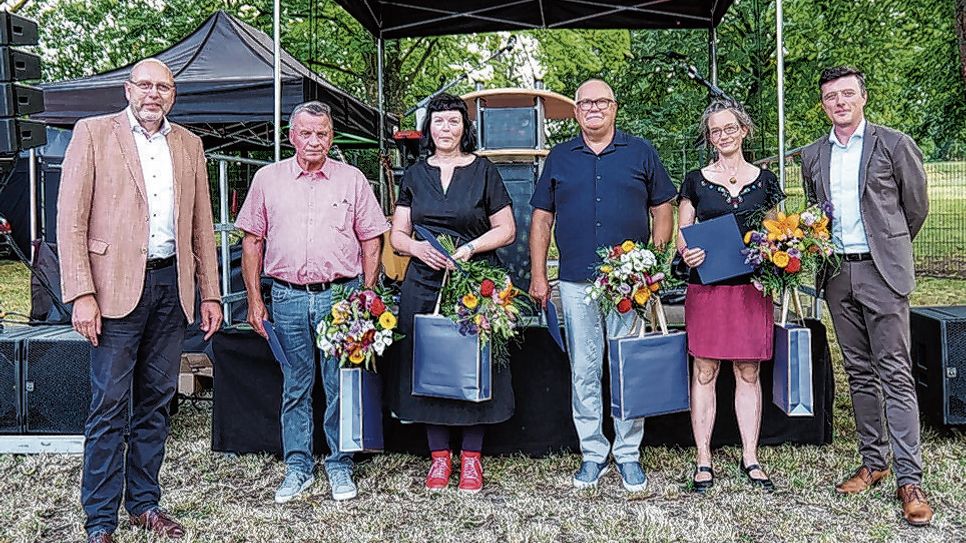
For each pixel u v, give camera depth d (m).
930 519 2.58
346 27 11.09
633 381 2.76
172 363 2.53
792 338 2.75
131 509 2.62
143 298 2.39
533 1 5.30
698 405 2.97
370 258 2.97
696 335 2.85
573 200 2.89
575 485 3.03
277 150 3.62
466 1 5.32
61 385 3.49
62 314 4.58
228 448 3.46
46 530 2.68
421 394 2.83
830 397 3.41
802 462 3.21
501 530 2.64
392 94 11.35
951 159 10.11
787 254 2.58
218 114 5.17
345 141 7.36
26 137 2.94
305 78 5.11
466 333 2.75
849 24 10.00
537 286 3.00
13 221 10.16
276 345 2.87
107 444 2.42
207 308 2.65
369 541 2.56
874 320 2.67
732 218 2.70
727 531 2.56
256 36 6.36
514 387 3.35
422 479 3.16
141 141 2.40
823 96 2.70
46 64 12.77
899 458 2.68
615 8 5.34
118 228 2.33
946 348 3.43
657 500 2.87
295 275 2.85
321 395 3.38
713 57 5.46
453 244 2.84
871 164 2.62
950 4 9.58
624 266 2.67
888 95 10.53
